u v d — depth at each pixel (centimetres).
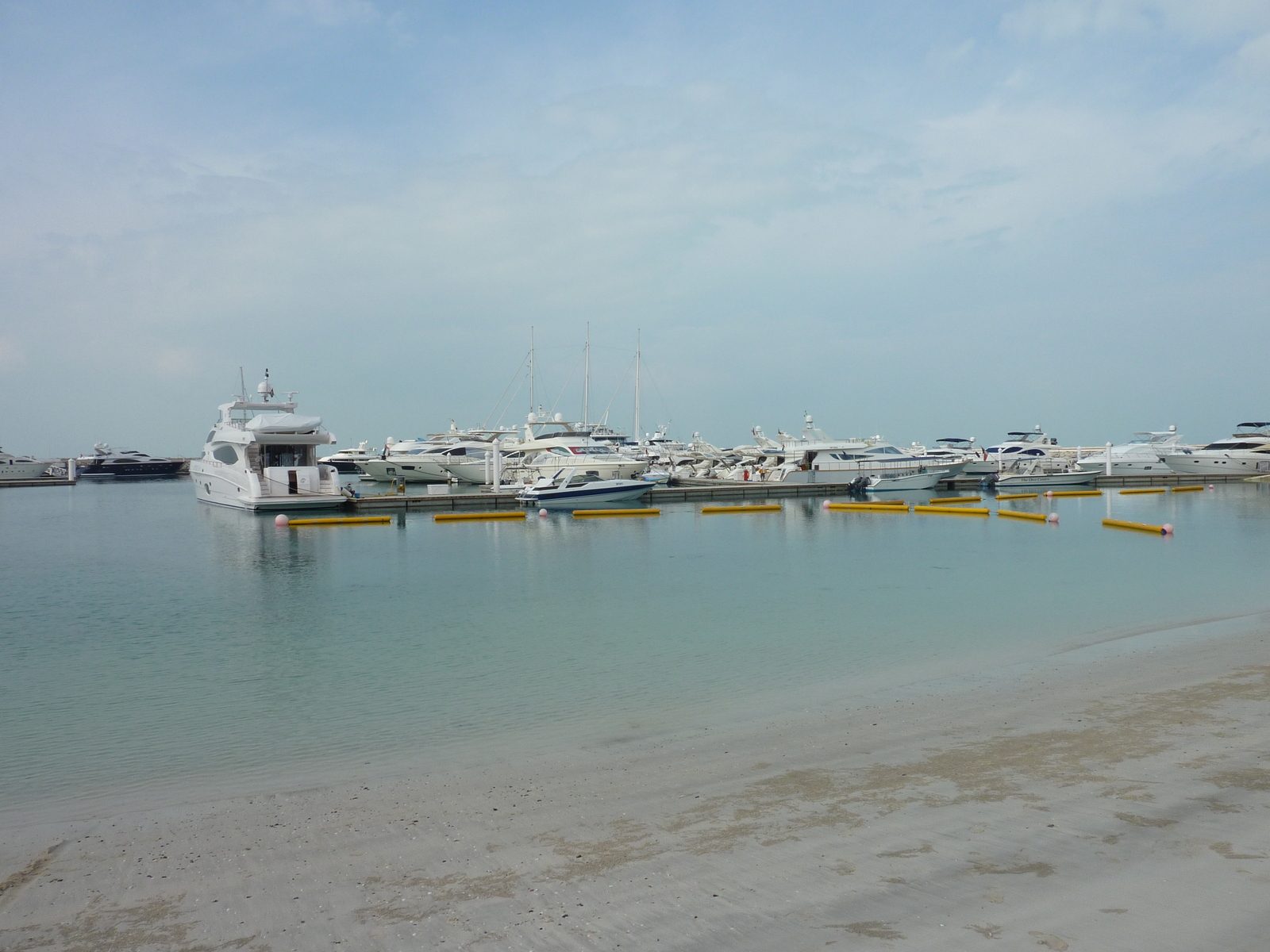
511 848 639
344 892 577
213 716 1102
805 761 826
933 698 1073
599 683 1234
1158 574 2284
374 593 2130
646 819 688
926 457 6369
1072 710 962
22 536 3688
